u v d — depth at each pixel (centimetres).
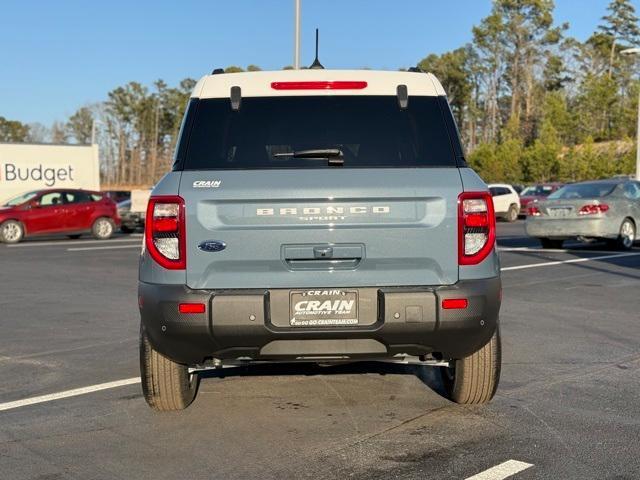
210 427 502
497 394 575
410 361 505
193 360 470
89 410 545
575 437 474
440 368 612
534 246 1884
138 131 9962
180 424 510
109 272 1468
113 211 2523
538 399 560
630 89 8962
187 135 477
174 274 445
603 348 735
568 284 1186
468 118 9012
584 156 5678
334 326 445
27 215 2328
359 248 447
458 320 444
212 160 467
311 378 628
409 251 448
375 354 455
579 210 1684
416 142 475
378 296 445
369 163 468
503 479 405
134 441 476
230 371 652
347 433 487
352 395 577
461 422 507
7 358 718
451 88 8862
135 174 9812
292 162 462
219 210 446
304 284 445
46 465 436
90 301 1086
